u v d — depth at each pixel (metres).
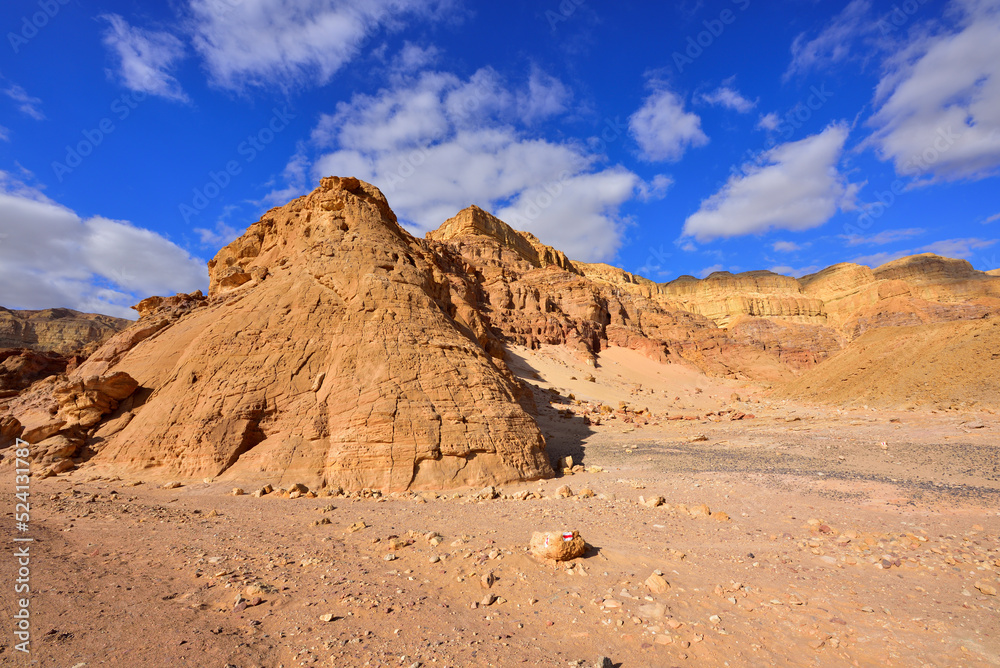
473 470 20.08
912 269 156.25
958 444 22.75
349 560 9.66
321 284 29.08
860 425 32.44
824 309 171.62
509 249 116.69
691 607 7.39
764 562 9.40
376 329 25.17
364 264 29.67
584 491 17.66
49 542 10.31
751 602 7.54
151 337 34.25
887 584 8.30
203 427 22.23
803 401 56.12
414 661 5.71
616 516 13.74
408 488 19.06
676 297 194.00
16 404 37.97
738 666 5.80
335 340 25.61
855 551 10.03
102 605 6.93
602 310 98.75
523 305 85.50
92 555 9.62
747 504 15.33
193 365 25.38
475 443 20.69
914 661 5.90
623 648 6.18
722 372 92.69
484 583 8.18
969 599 7.58
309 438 21.36
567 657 5.91
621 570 8.95
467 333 38.62
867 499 15.08
